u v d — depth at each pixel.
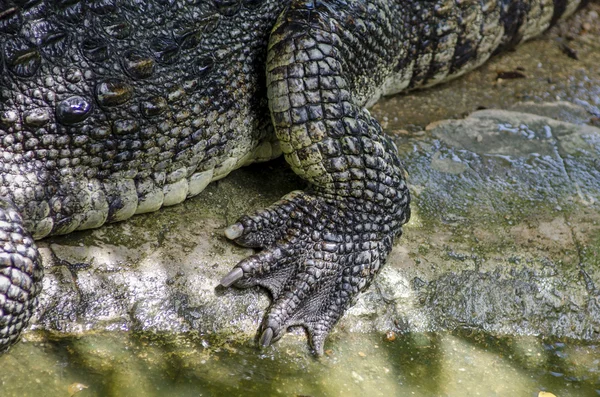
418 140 11.37
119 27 7.75
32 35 7.30
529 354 9.02
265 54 9.07
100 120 7.82
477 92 12.73
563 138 11.78
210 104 8.58
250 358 8.30
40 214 7.83
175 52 8.13
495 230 9.94
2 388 7.42
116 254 8.57
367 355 8.66
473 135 11.62
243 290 8.73
